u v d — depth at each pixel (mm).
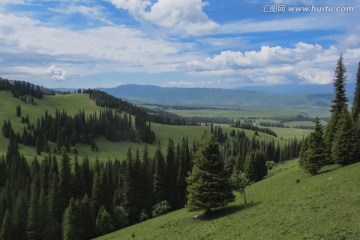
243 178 58594
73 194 110062
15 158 155875
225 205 58969
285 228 37812
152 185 112562
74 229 84250
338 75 93688
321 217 38031
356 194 43188
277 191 62688
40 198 94688
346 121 65750
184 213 72875
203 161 59656
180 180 113250
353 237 31328
